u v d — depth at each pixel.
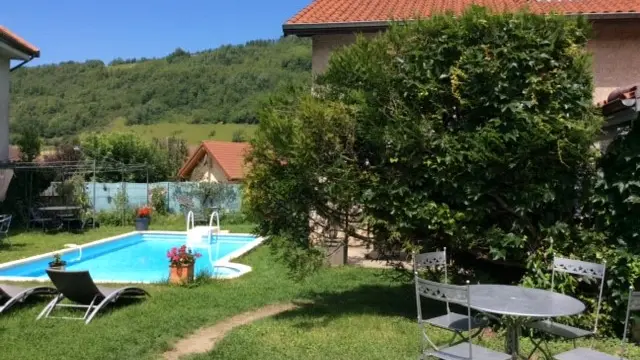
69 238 20.06
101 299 8.83
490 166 7.17
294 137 7.26
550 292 5.79
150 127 63.25
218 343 7.04
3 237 19.31
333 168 7.55
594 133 6.88
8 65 21.11
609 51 12.80
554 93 7.07
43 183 23.78
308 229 8.13
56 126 62.84
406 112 7.48
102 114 66.62
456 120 7.64
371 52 7.77
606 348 6.70
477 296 5.52
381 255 8.70
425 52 7.48
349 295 9.97
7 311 8.62
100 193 28.06
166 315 8.41
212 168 36.66
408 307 9.02
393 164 7.66
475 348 5.29
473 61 7.12
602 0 13.59
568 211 7.43
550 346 6.74
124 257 18.20
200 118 64.62
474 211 7.36
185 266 10.91
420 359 5.34
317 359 6.34
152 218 26.53
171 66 74.25
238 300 9.49
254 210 8.05
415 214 7.42
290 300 9.60
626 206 6.96
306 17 13.79
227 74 68.62
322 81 8.28
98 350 6.70
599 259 6.91
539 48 7.11
